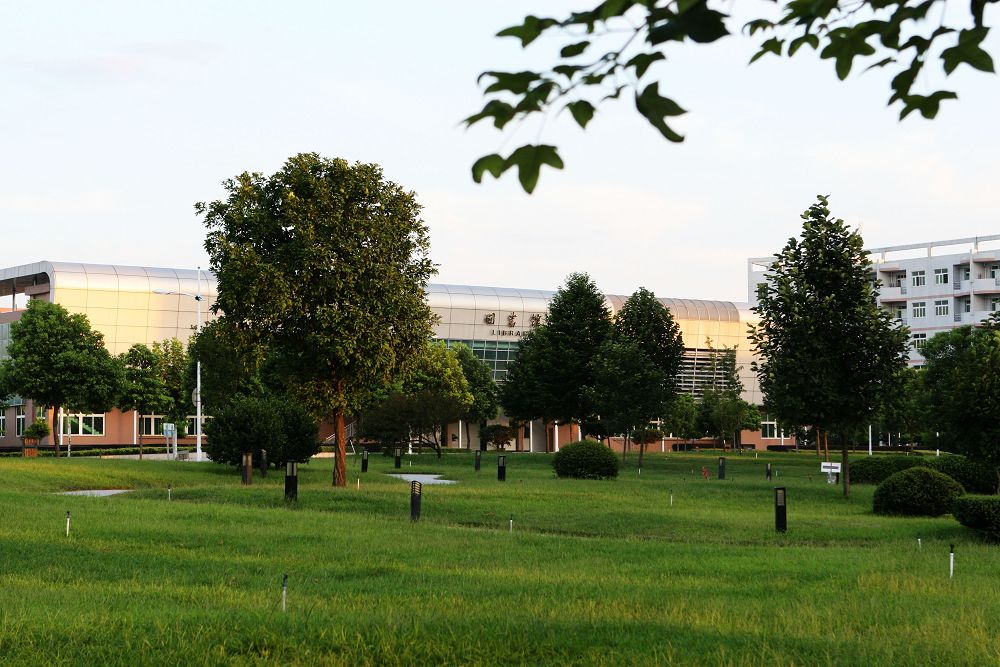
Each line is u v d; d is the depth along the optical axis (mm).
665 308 57562
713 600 13375
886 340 34219
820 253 34938
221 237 35219
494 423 95875
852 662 9625
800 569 16656
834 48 4125
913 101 4172
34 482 35156
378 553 18484
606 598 13398
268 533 20859
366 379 37062
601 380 53312
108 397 61594
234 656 9523
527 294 96312
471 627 10781
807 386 34312
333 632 10312
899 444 92875
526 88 3535
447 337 93062
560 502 30578
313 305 35594
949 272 99625
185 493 31531
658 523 25875
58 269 80562
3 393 63281
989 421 32094
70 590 13547
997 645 10617
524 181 3652
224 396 63656
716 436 93250
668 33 3377
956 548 20672
